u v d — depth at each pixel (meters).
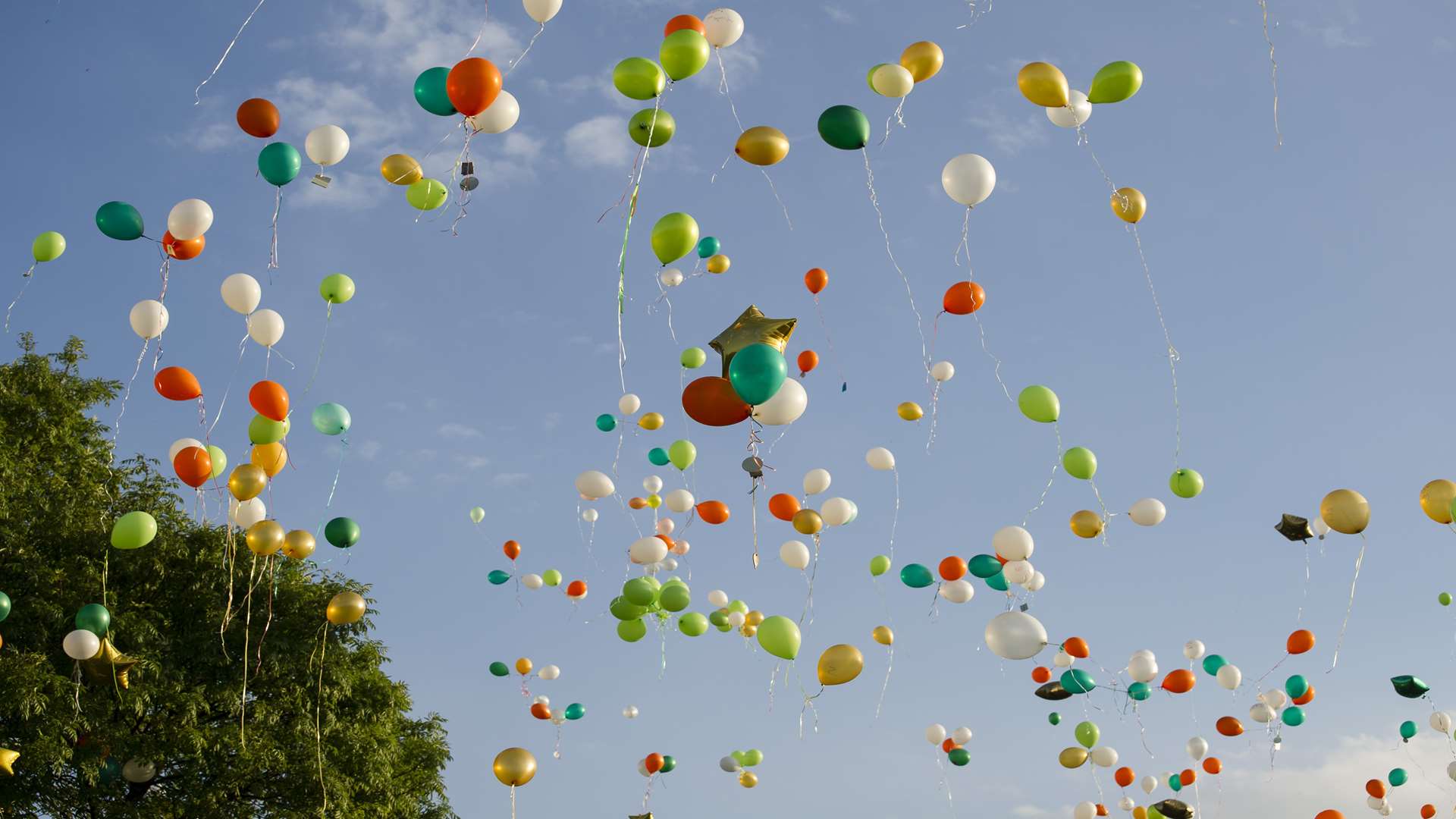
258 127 8.92
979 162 8.91
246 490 10.09
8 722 11.76
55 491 14.45
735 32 8.51
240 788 13.77
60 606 12.76
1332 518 9.48
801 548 11.52
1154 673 12.14
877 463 11.98
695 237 8.40
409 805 15.28
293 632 14.36
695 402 8.22
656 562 11.76
